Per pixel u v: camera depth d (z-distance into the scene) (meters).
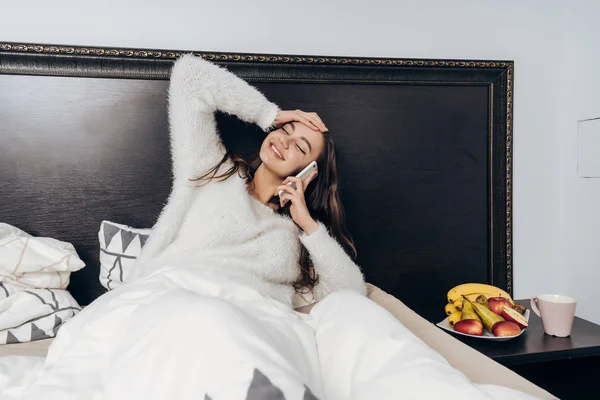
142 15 1.65
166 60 1.64
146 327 0.89
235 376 0.72
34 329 1.33
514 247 2.02
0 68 1.53
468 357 1.04
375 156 1.84
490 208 1.93
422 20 1.88
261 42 1.75
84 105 1.61
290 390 0.69
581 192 1.93
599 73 1.82
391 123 1.84
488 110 1.92
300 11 1.78
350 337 0.96
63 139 1.61
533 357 1.39
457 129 1.90
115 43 1.64
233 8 1.72
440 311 1.89
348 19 1.82
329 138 1.58
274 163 1.51
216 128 1.69
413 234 1.89
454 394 0.71
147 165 1.67
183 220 1.45
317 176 1.61
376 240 1.86
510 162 1.94
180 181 1.45
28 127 1.58
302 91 1.76
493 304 1.58
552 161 2.02
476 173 1.93
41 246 1.43
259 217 1.52
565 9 1.99
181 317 0.83
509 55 1.96
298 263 1.58
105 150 1.64
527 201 2.02
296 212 1.49
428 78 1.85
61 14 1.60
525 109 1.99
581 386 1.55
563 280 2.05
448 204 1.91
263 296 1.21
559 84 2.01
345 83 1.79
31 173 1.59
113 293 1.18
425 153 1.88
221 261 1.38
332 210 1.63
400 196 1.87
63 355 1.00
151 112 1.66
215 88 1.46
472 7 1.92
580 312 1.96
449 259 1.93
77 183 1.63
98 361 0.96
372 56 1.85
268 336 0.88
